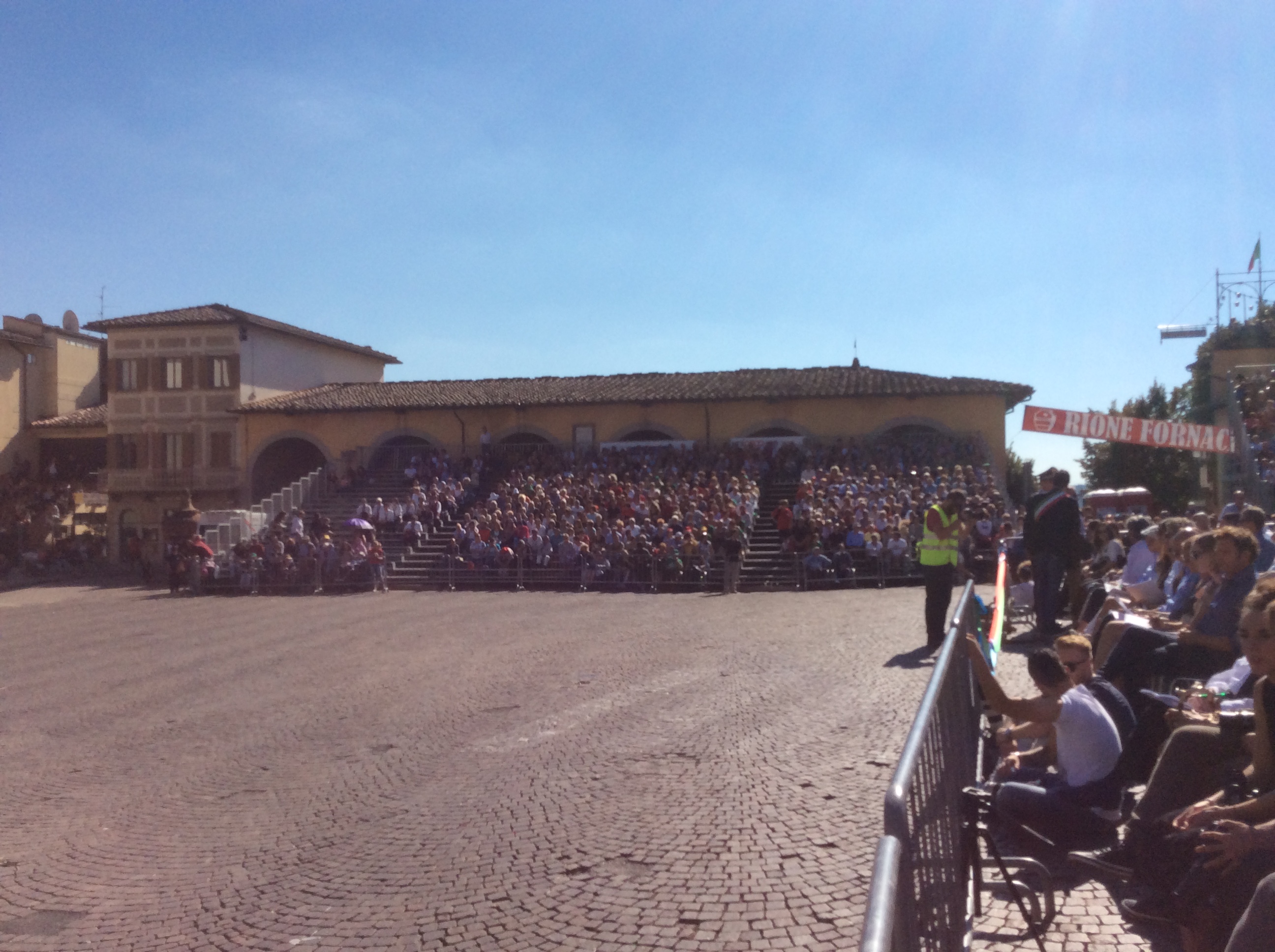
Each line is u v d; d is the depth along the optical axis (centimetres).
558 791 680
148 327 3872
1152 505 3084
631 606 1973
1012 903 456
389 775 762
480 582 2592
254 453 3744
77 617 2192
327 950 472
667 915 475
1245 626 389
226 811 704
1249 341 3012
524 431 3494
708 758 730
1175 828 393
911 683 941
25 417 4319
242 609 2223
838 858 521
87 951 491
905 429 3234
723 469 2995
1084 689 505
